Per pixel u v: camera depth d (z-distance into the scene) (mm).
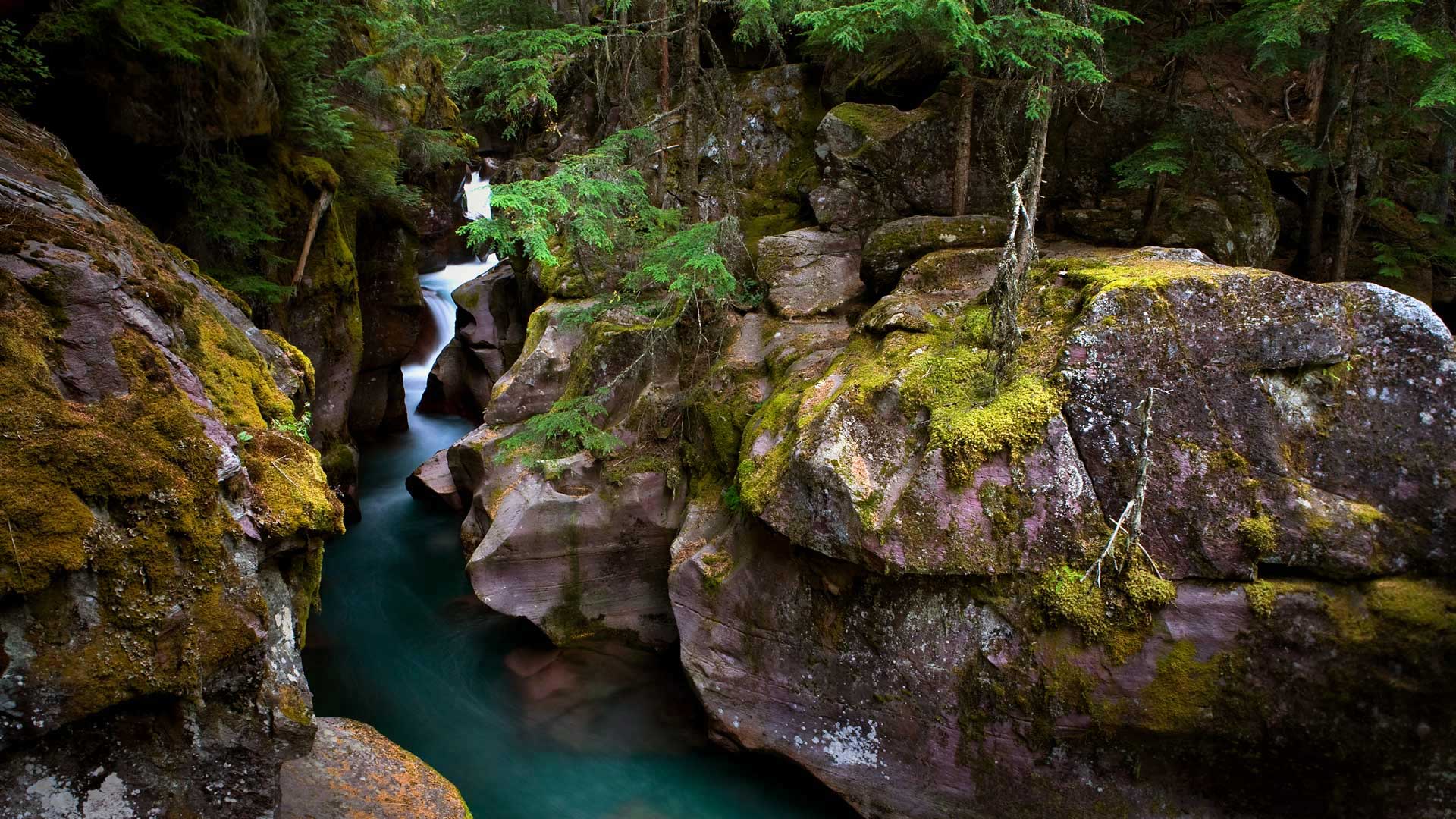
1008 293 5355
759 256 9000
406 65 15195
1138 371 5086
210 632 3264
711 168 11320
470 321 14219
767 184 11188
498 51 8273
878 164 9000
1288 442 4980
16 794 2857
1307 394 4988
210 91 7492
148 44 6379
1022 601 5266
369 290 13211
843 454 5496
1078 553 5160
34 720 2816
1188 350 5062
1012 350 5379
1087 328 5148
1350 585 4828
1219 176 8430
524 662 7996
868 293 8391
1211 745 5043
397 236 13500
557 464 8102
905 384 5641
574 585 7992
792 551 6004
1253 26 6949
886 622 5668
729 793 6512
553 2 13438
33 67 5566
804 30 9508
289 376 6074
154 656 3100
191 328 4512
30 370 3133
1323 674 4805
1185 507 5012
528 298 12438
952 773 5574
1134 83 9797
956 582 5426
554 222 7680
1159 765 5180
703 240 7324
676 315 8312
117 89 6434
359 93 13086
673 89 10617
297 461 4355
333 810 4371
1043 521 5180
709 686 6438
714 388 7730
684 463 7855
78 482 3029
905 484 5410
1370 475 4879
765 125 11539
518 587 7977
